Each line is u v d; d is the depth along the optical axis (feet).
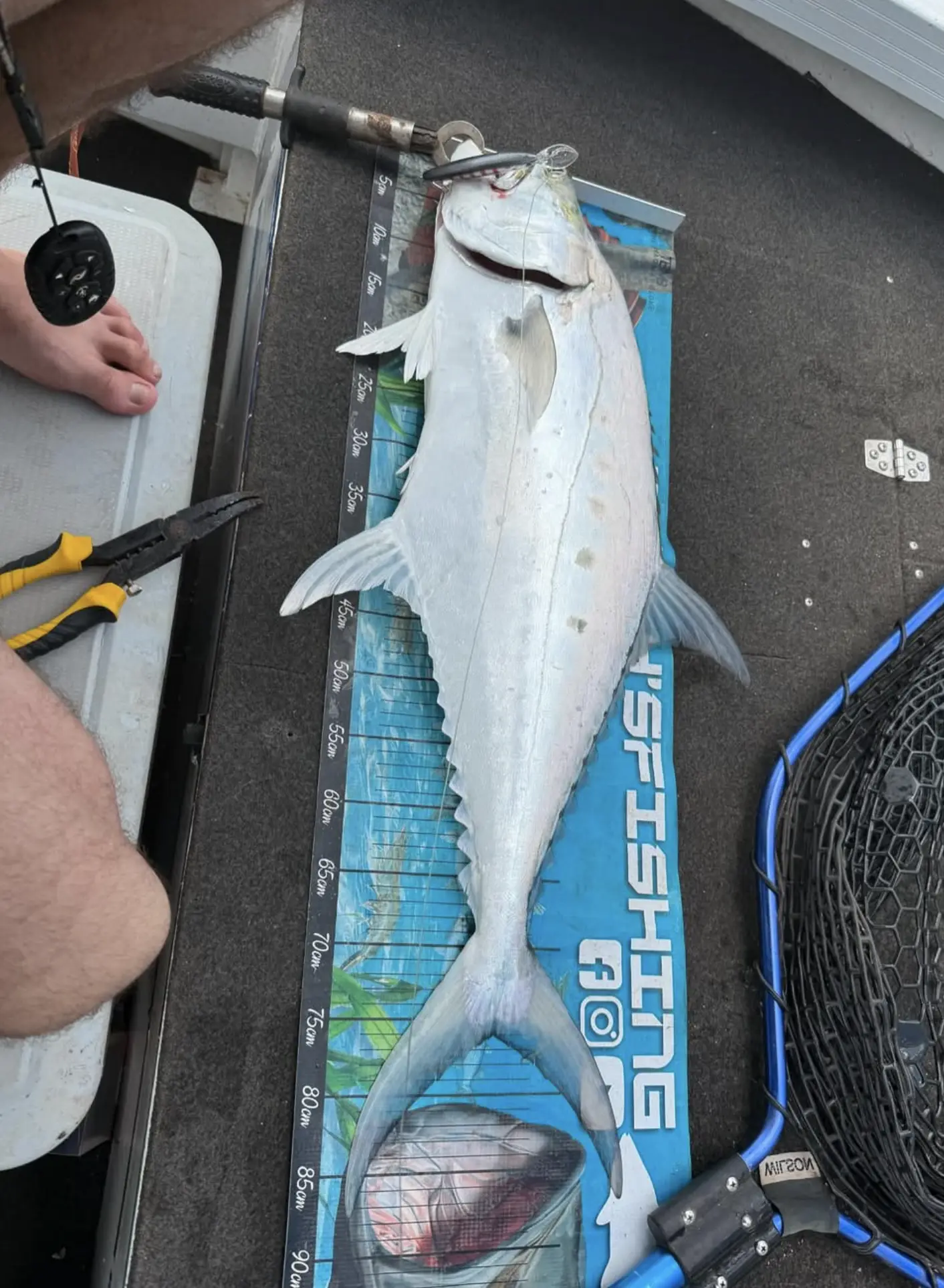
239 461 3.68
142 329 3.47
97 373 3.17
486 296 3.71
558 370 3.66
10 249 3.13
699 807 3.99
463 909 3.40
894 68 4.71
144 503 3.31
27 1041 2.83
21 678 1.63
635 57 4.84
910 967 4.18
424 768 3.48
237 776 3.32
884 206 5.21
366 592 3.57
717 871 3.95
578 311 3.76
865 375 4.89
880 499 4.73
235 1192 3.05
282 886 3.29
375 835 3.39
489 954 3.28
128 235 3.54
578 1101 3.33
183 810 3.67
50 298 2.47
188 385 3.48
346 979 3.26
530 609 3.44
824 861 3.81
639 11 4.89
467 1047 3.25
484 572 3.46
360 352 3.72
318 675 3.47
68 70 1.77
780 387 4.69
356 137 3.89
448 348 3.68
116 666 3.12
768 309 4.78
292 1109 3.14
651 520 3.86
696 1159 3.59
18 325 2.99
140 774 3.10
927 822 4.18
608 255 4.41
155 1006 3.27
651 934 3.72
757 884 3.98
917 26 4.43
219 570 3.84
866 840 3.95
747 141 4.98
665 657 4.01
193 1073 3.08
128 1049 3.64
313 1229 3.05
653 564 3.86
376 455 3.72
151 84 2.07
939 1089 3.91
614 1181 3.30
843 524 4.61
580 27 4.75
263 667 3.43
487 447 3.55
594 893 3.68
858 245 5.09
